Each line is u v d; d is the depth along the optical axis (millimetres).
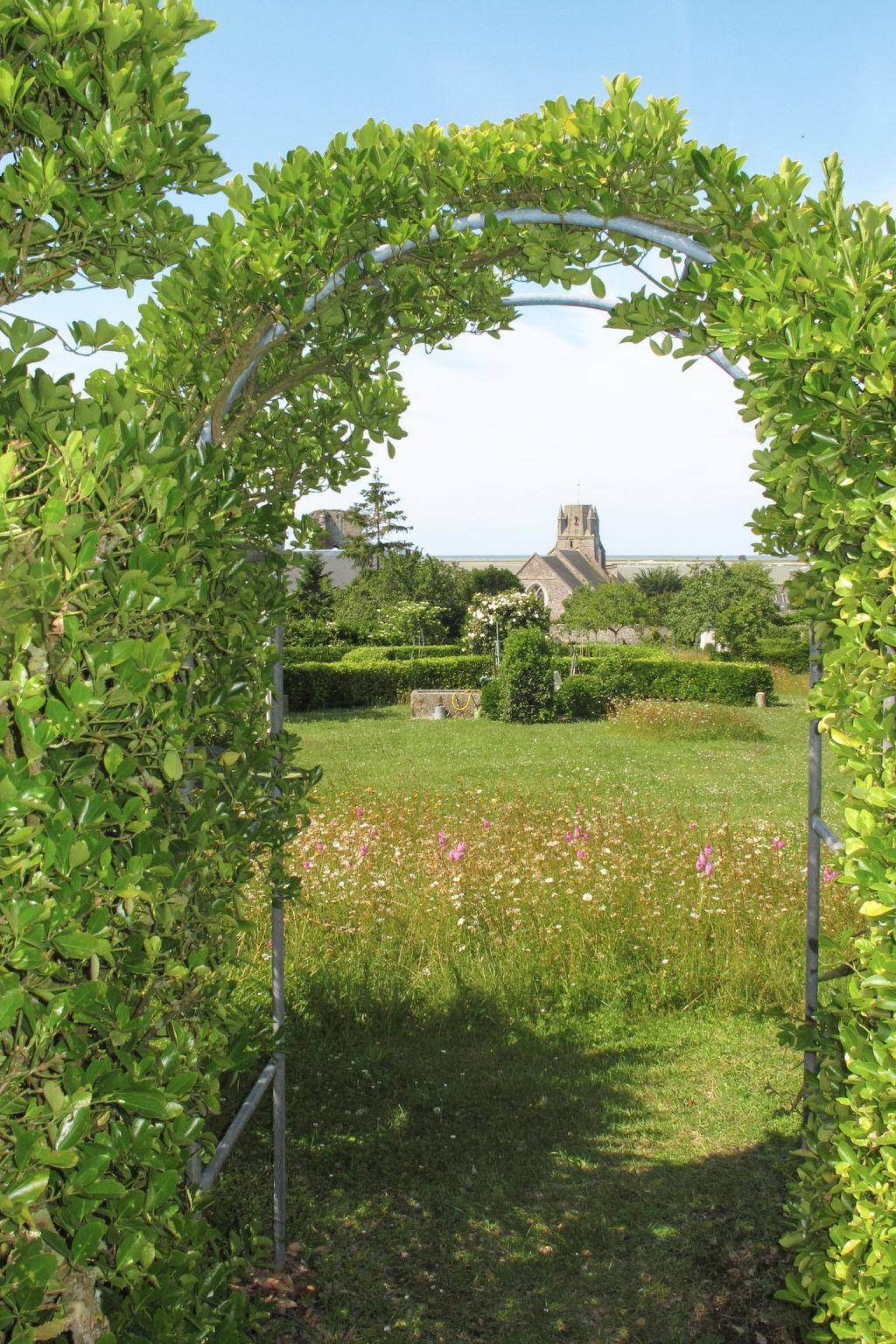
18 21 1574
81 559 1396
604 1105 3836
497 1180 3332
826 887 5469
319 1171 3379
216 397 2174
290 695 22422
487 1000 4695
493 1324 2646
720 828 7461
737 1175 3338
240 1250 2113
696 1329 2611
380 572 41188
